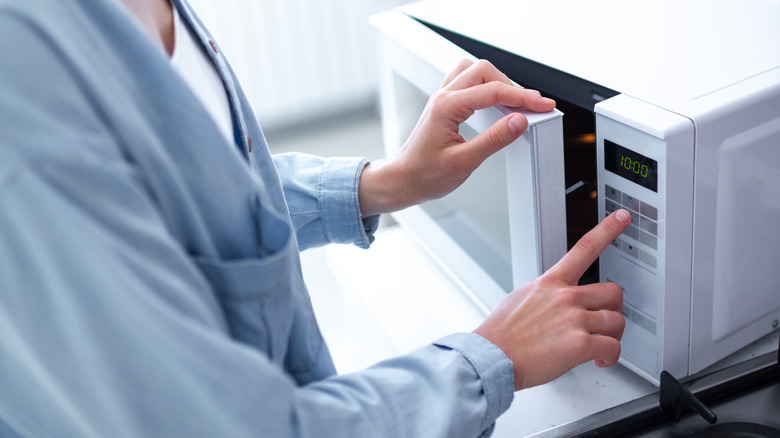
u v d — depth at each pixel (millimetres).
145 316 331
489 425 515
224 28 2234
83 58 346
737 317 716
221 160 415
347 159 773
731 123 614
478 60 739
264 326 445
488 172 740
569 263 604
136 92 385
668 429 648
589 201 761
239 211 430
